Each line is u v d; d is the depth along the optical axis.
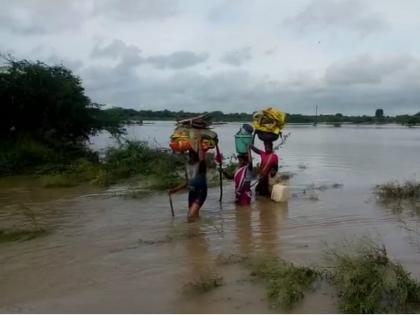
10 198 13.42
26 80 23.14
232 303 5.78
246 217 10.32
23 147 21.27
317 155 26.36
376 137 51.53
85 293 6.20
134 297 6.04
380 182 15.27
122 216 10.62
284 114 12.90
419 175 17.08
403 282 5.79
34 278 6.78
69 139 26.41
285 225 9.55
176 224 9.75
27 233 9.19
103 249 8.09
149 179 15.34
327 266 6.85
